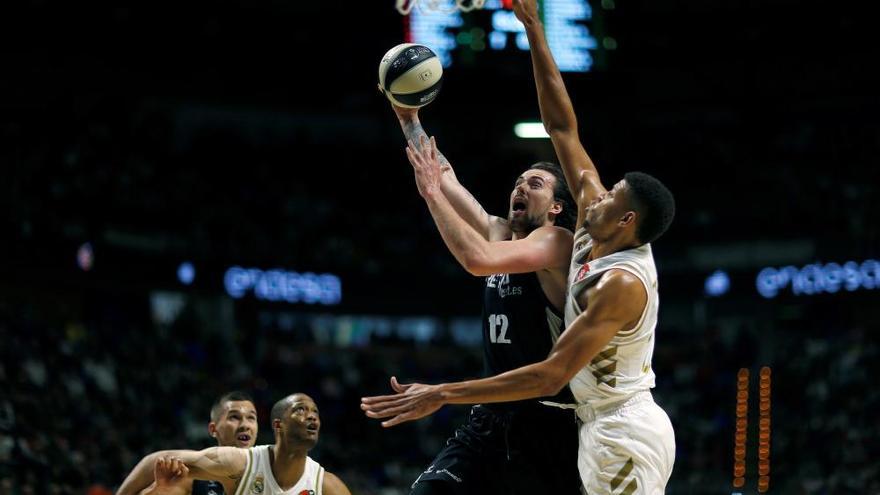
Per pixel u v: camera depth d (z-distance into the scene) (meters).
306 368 23.53
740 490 20.30
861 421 20.16
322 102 26.05
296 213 26.09
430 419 22.55
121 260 21.98
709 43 25.86
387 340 26.11
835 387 21.44
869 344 22.39
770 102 25.78
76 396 17.19
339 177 27.38
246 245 24.33
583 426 4.52
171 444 18.09
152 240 23.00
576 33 21.31
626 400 4.38
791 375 22.34
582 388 4.43
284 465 6.36
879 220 24.19
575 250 4.60
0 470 13.52
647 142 27.31
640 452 4.31
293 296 24.83
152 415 18.67
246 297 24.20
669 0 26.00
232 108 26.12
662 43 25.91
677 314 26.88
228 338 23.91
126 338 20.53
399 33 26.05
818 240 24.67
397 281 25.81
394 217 27.16
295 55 25.84
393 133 28.78
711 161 26.89
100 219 21.97
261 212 25.62
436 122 25.14
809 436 20.56
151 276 22.50
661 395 22.92
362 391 23.38
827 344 23.00
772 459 20.62
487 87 23.84
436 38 21.84
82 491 14.56
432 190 4.59
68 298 21.73
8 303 19.03
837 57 25.31
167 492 5.28
